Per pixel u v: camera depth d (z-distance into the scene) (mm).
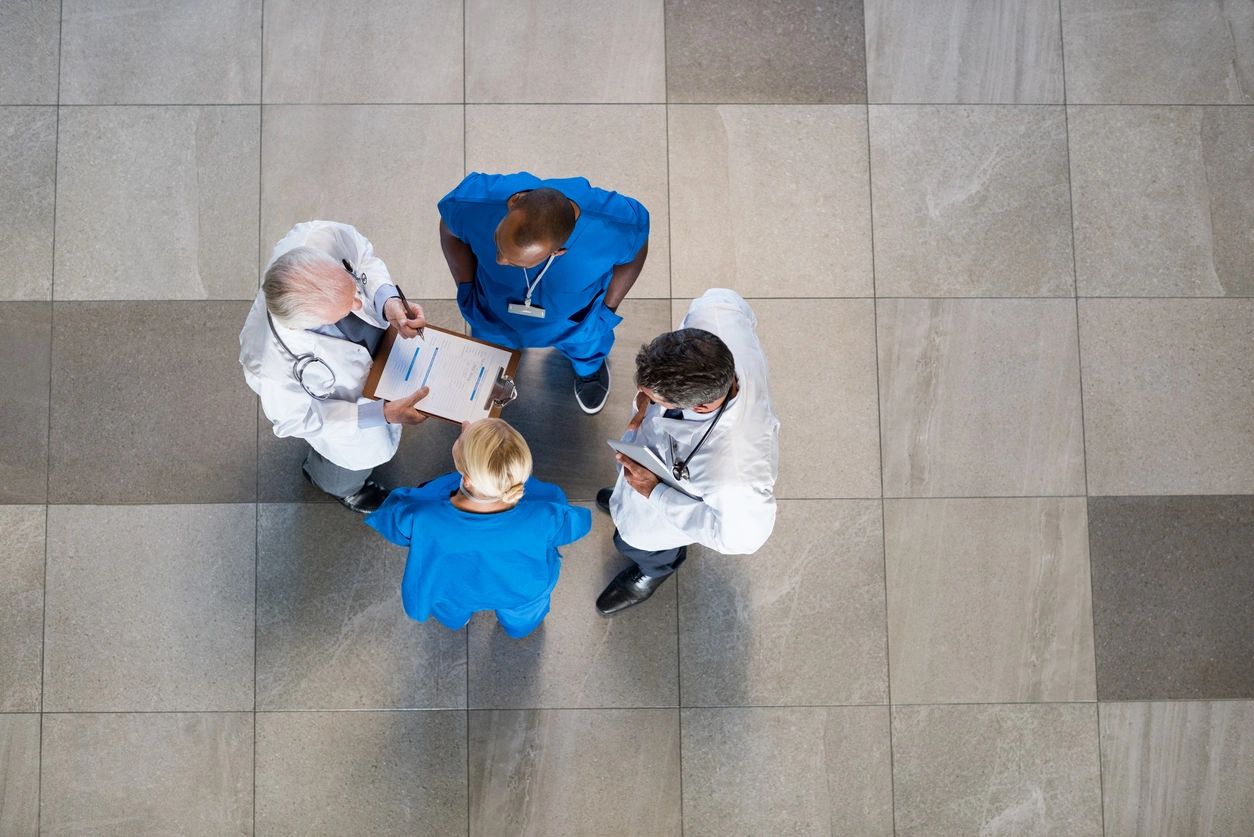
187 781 3051
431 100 3281
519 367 3199
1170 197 3342
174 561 3111
